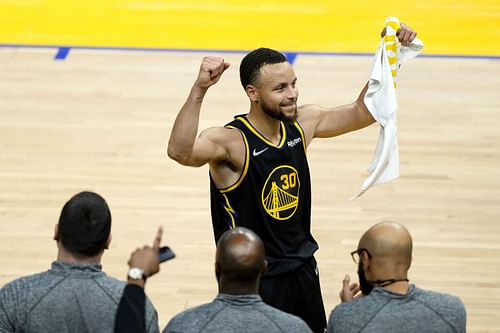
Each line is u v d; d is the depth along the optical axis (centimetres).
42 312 934
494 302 1644
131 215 1956
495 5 3203
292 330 898
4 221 1925
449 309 934
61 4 3203
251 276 905
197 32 2992
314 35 2961
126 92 2569
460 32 2989
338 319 941
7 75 2678
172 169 2156
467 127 2356
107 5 3191
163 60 2784
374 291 945
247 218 1230
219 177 1226
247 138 1212
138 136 2317
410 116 2414
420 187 2069
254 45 2898
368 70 2703
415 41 1326
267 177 1220
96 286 947
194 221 1936
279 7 3177
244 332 887
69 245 948
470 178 2108
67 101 2512
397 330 920
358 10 3142
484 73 2691
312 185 2077
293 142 1246
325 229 1894
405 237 949
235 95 2538
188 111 1130
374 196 2031
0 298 948
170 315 1603
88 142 2283
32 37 2950
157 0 3238
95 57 2809
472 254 1803
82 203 953
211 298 1661
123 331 866
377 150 1305
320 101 2491
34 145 2266
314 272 1289
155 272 909
